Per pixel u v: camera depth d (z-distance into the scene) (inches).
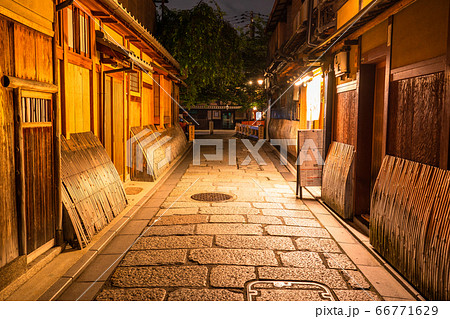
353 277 193.5
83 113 294.7
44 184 200.2
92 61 307.7
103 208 271.6
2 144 159.5
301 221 294.7
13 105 167.8
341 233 266.2
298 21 467.8
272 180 486.0
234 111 2089.1
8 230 163.6
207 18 925.2
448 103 160.7
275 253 224.2
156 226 276.7
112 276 190.5
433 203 167.8
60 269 190.5
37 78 190.4
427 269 166.4
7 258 162.7
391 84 225.6
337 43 331.3
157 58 590.9
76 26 274.5
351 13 286.8
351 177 298.2
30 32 183.8
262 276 192.2
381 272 200.5
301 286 182.1
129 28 370.0
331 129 368.2
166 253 222.1
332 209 330.6
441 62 169.3
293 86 680.4
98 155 299.6
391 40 224.5
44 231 201.5
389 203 212.7
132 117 459.8
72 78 269.1
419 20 190.9
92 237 241.3
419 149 191.2
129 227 274.8
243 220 292.4
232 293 173.0
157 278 188.4
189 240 245.0
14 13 167.6
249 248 231.5
